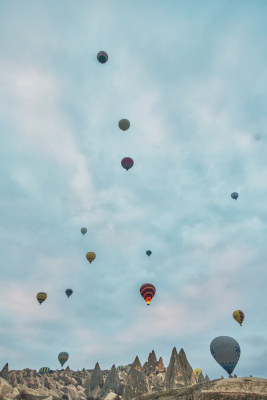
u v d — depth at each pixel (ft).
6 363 269.44
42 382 271.28
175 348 241.96
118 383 271.08
